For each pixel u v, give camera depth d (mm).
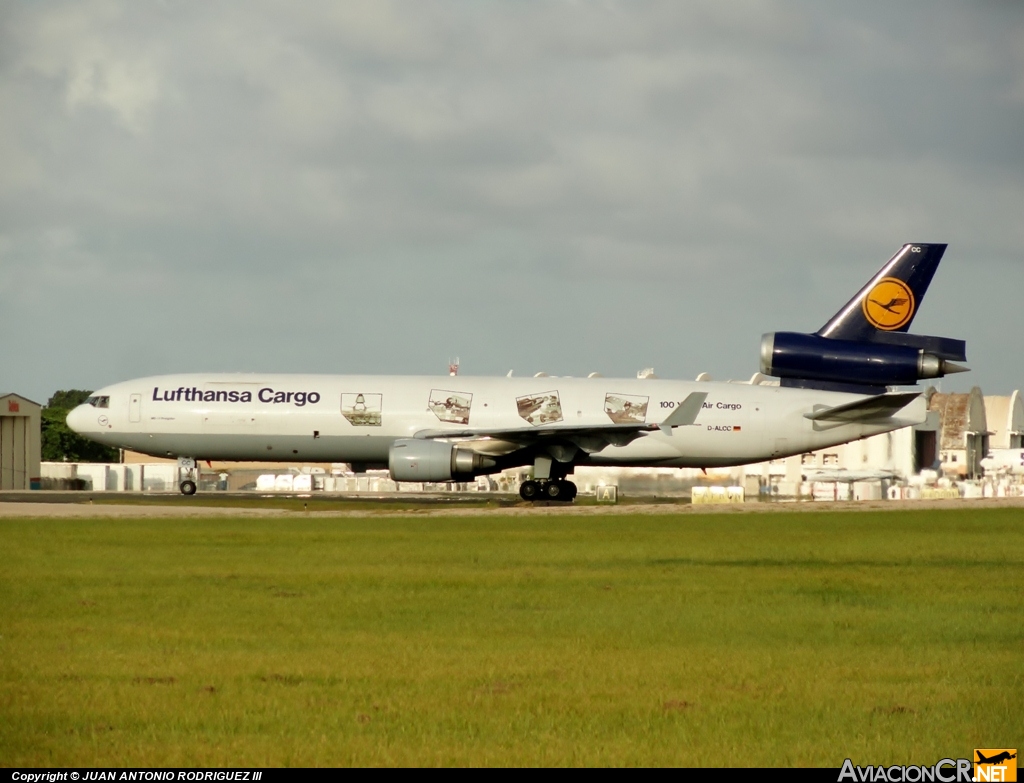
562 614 88562
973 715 61219
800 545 142000
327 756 53438
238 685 65062
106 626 81688
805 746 55906
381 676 67500
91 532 150125
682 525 169500
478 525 166625
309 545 136000
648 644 77500
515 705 61656
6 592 96875
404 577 108125
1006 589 104438
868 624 85812
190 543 137125
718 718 60031
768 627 84188
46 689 63906
